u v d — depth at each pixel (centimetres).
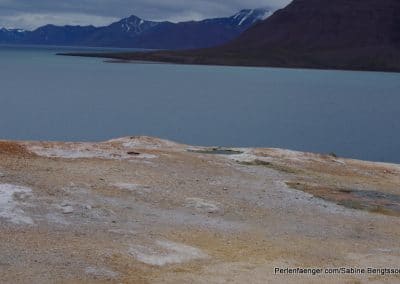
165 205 1834
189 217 1748
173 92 12212
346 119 8375
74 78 15650
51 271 1220
